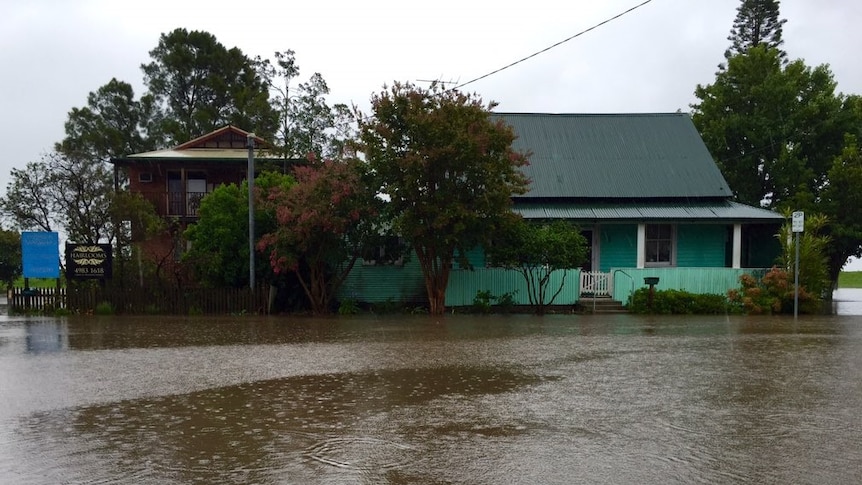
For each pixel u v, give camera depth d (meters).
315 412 8.12
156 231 23.67
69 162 24.09
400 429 7.32
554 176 24.80
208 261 21.34
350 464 6.09
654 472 5.85
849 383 9.84
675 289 22.39
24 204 23.78
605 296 22.52
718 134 32.34
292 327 17.59
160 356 12.60
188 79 43.62
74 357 12.50
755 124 31.80
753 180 32.47
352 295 23.20
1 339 15.17
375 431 7.24
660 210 23.69
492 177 19.70
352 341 14.70
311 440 6.89
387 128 19.84
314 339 15.07
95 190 23.73
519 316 20.84
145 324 18.39
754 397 8.88
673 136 26.83
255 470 5.94
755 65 32.91
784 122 31.59
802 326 17.67
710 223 23.50
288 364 11.63
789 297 21.38
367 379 10.24
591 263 24.34
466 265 21.19
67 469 6.02
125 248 23.02
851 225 27.39
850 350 13.18
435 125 19.12
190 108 43.81
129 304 21.30
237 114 40.38
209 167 30.02
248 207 21.70
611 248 24.39
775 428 7.32
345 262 23.16
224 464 6.12
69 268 21.27
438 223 19.17
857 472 5.87
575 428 7.34
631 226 24.36
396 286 23.42
